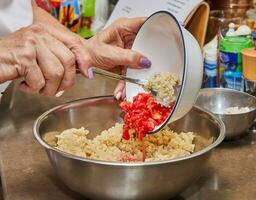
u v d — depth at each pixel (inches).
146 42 33.4
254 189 29.3
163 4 48.0
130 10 52.0
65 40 30.5
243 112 34.6
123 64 34.1
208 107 39.8
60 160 27.1
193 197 28.7
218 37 44.1
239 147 35.0
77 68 30.5
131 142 32.6
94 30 60.2
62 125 34.3
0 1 46.8
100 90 48.9
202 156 26.8
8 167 33.2
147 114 31.0
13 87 49.8
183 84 26.9
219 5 49.4
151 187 26.1
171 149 32.1
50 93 30.6
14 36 30.0
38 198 29.2
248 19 46.7
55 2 57.4
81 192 27.6
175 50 31.5
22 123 41.2
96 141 33.7
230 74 41.3
